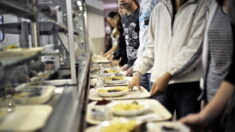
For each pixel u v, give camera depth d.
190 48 1.53
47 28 1.75
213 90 1.34
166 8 1.72
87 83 1.96
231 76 1.08
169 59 1.65
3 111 1.04
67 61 1.69
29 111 1.00
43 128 0.85
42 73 1.65
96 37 7.54
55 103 1.15
